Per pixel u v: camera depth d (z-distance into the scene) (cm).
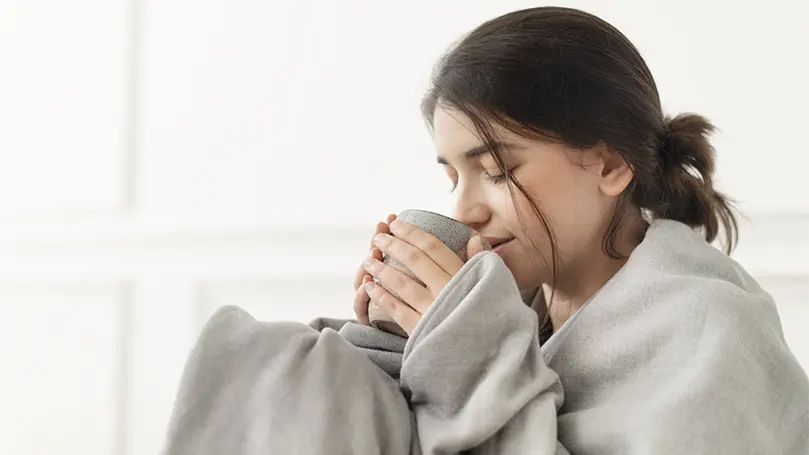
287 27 179
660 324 80
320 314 169
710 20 144
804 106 137
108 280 190
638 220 98
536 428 70
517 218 87
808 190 135
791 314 135
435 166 164
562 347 85
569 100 89
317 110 175
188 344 180
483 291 75
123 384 187
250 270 176
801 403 78
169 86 189
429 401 74
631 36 149
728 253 111
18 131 204
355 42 173
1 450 198
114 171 193
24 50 206
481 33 93
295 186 175
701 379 74
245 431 71
